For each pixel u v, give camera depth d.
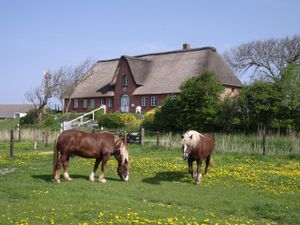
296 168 22.33
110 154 17.25
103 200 12.91
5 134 41.72
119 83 69.75
